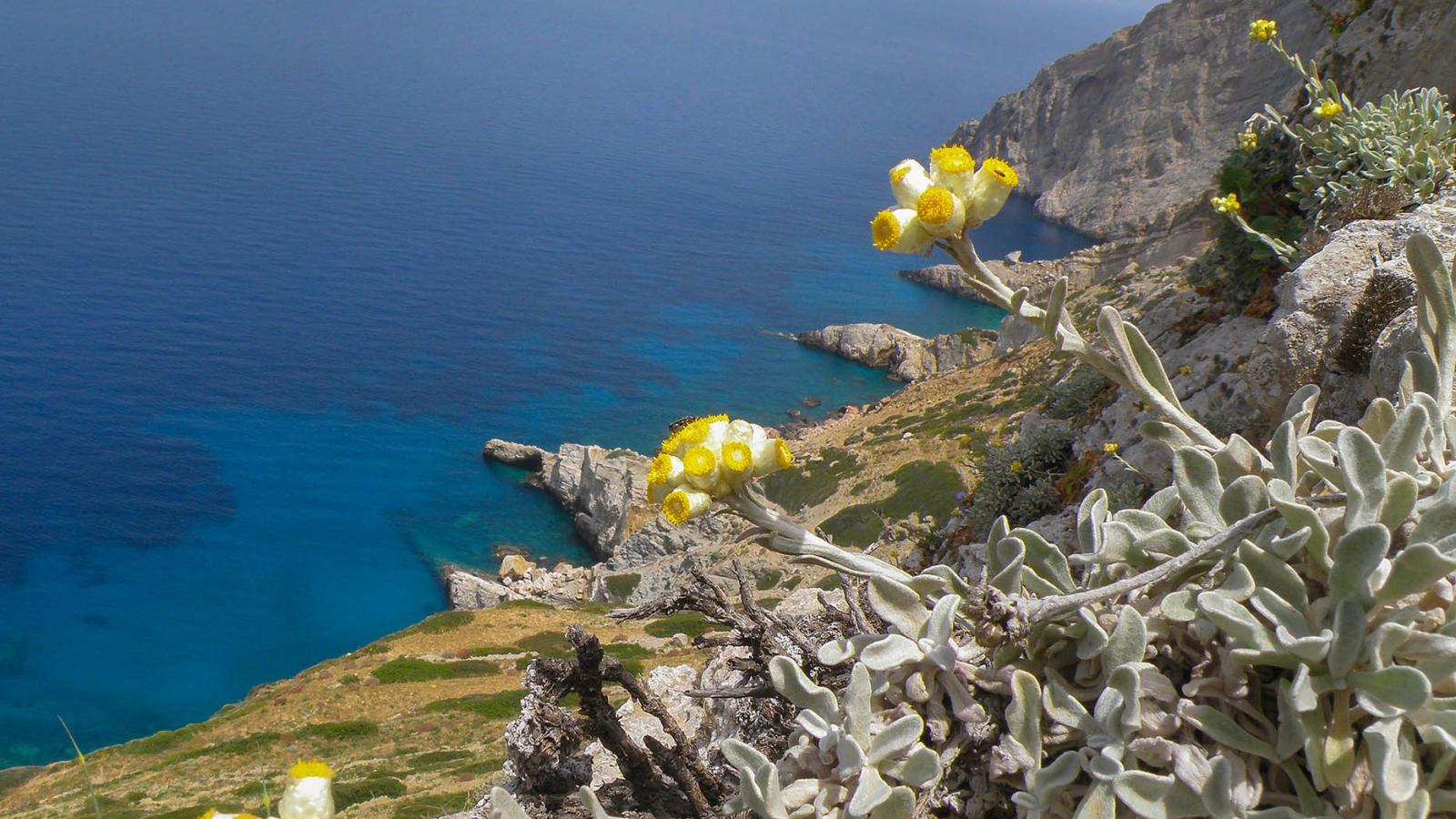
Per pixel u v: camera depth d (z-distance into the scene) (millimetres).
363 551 80500
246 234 158000
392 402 106562
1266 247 9383
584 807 3479
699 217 194375
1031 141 193000
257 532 81062
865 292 155000
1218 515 2041
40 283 128375
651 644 49750
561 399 110938
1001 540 2160
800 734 2029
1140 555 2041
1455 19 9281
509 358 120625
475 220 178875
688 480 2031
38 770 45688
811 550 2082
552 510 88312
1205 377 9570
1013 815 1937
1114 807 1734
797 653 3494
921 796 1848
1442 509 1740
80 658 65438
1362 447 1796
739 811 1896
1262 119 10031
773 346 128250
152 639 68062
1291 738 1700
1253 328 9562
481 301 139625
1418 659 1664
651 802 3418
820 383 118875
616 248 169125
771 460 2010
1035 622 1871
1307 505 1911
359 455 95000
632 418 108750
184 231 155375
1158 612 1952
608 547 81188
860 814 1709
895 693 1941
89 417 97062
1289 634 1691
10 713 60438
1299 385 4527
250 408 102750
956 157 2141
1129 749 1771
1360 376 4281
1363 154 6891
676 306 142625
